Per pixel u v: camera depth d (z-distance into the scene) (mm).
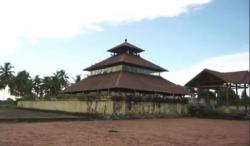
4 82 78750
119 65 44750
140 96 37062
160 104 39844
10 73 80375
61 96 43062
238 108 41688
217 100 47844
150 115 37781
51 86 87188
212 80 43531
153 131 20141
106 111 33750
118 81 38344
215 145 14234
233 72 44594
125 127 22875
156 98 39344
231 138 16969
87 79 48625
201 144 14453
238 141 15656
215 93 48281
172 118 38938
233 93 45719
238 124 28859
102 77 45000
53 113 38500
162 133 18938
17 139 13891
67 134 16609
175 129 22109
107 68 47156
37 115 31969
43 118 25719
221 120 36281
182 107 43344
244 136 17953
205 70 43688
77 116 32250
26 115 31156
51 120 26406
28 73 86250
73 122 26250
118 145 13328
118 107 34156
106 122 27969
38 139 14148
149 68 47469
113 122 28250
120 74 41625
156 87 42188
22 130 17812
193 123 29375
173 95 44500
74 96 39719
